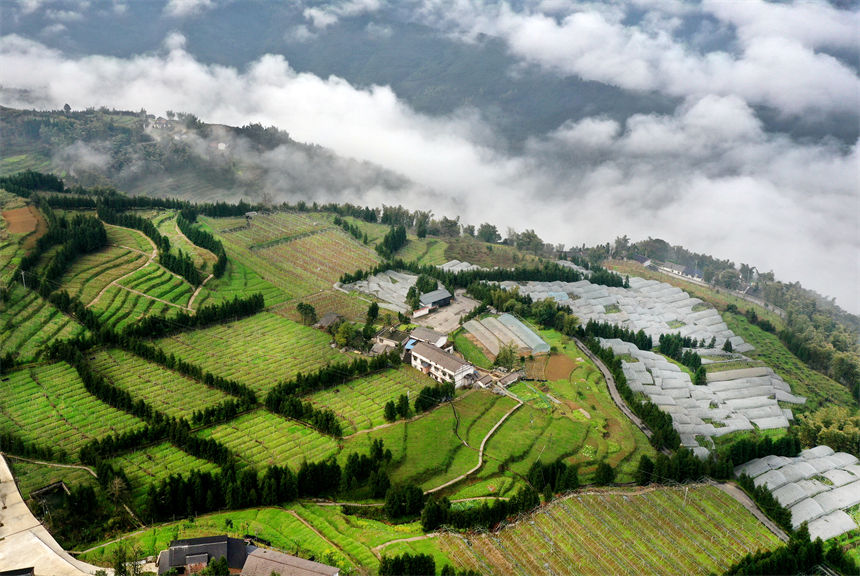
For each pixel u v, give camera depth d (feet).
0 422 531.50
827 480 545.44
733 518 474.49
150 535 401.29
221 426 547.08
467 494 468.75
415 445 524.93
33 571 357.20
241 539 391.04
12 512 424.05
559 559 405.59
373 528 423.23
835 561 428.56
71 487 449.48
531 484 486.79
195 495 429.38
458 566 388.37
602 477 499.51
